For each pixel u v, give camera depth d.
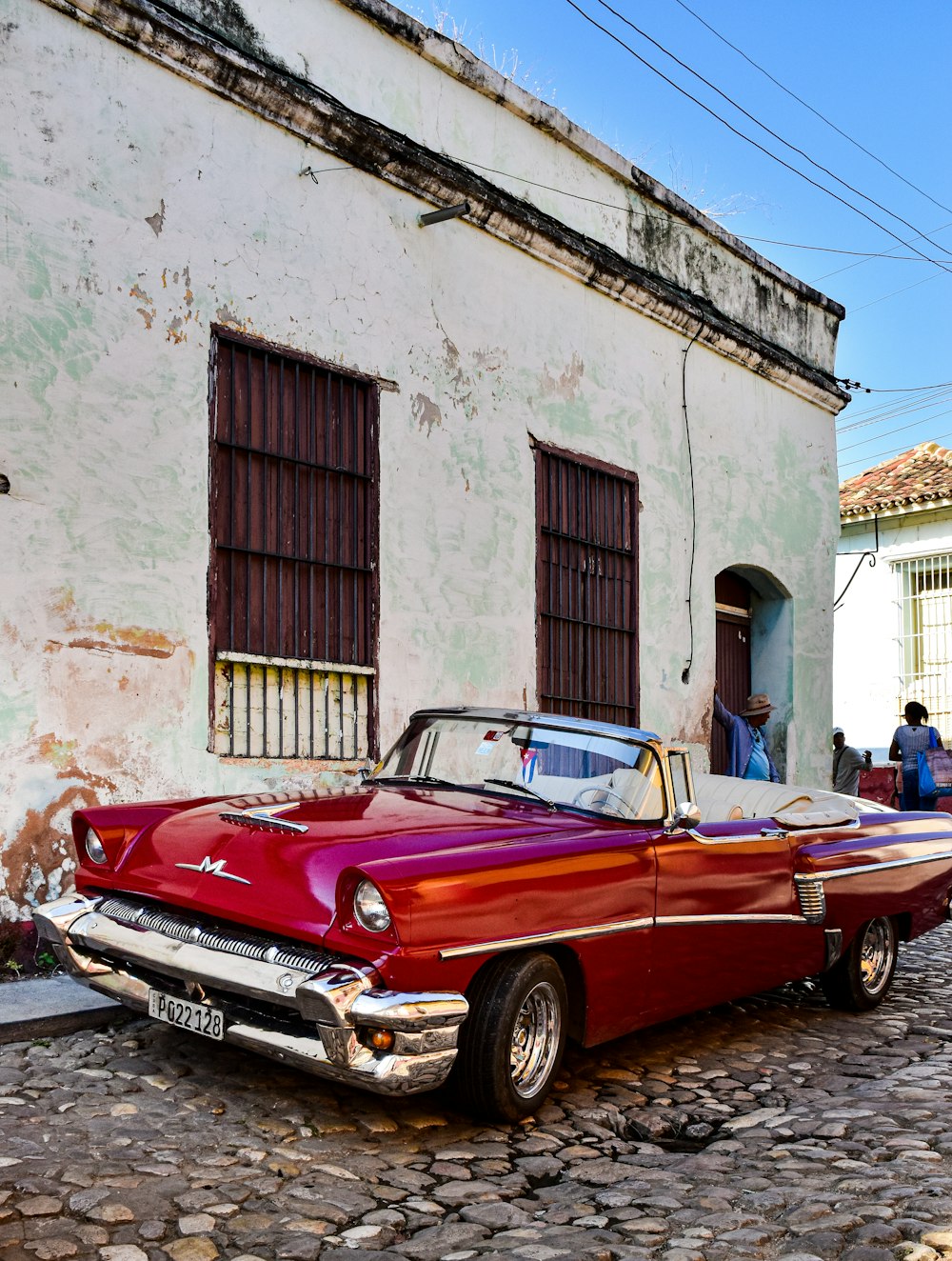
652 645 10.09
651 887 4.37
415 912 3.43
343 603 7.21
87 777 5.70
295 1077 4.11
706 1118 4.16
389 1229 2.98
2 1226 2.78
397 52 7.73
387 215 7.60
